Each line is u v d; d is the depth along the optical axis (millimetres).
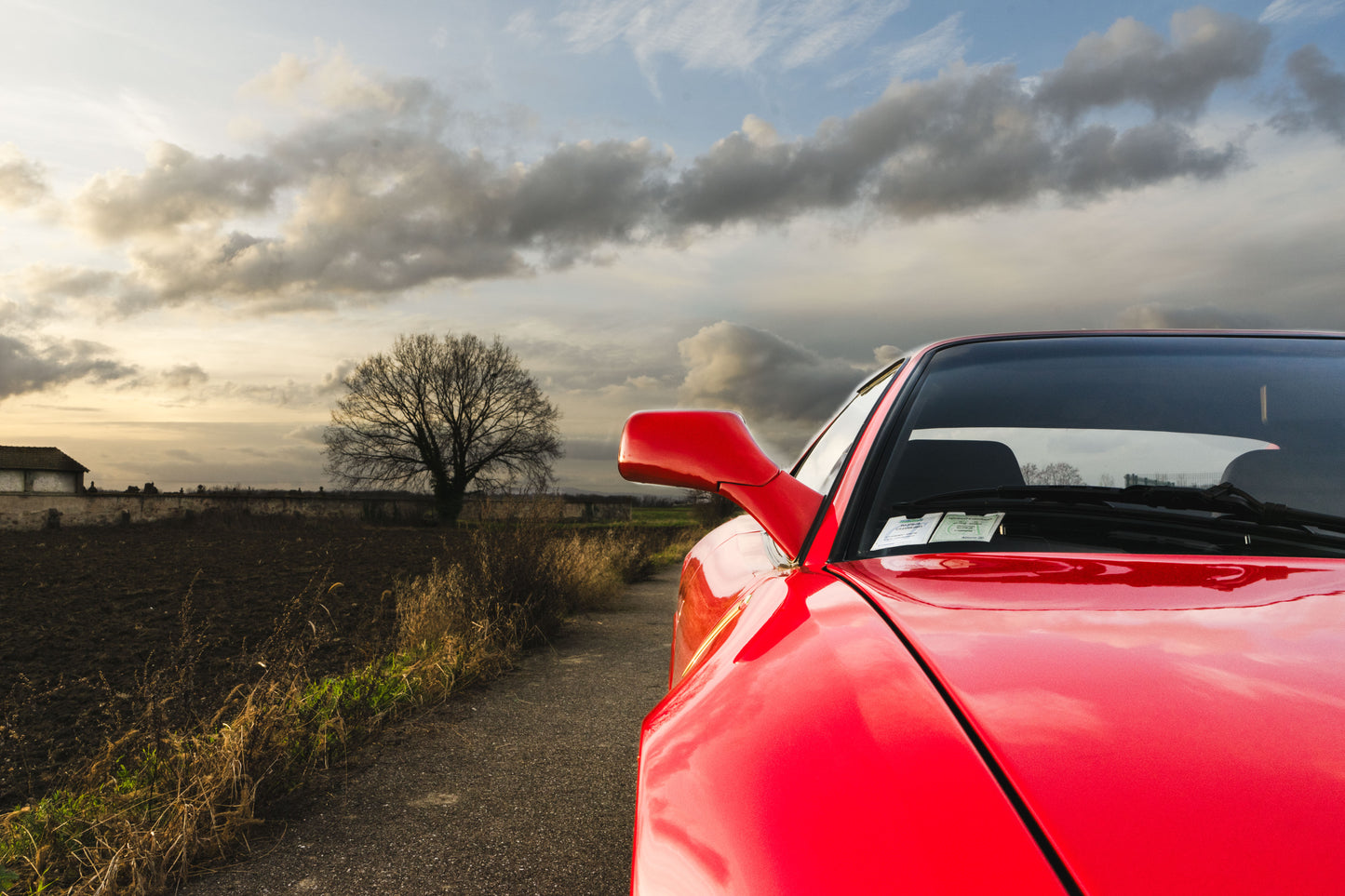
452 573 7117
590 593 8789
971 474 1219
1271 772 483
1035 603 800
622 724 4109
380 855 2598
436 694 4668
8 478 57094
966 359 1508
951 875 452
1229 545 1064
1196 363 1422
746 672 797
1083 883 420
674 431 1323
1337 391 1328
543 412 56281
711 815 586
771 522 1224
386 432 54875
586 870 2477
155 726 3076
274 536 30516
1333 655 633
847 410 2119
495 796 3105
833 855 496
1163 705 564
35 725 4852
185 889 2393
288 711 3553
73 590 12641
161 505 44719
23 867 2523
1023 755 528
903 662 691
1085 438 1295
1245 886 404
